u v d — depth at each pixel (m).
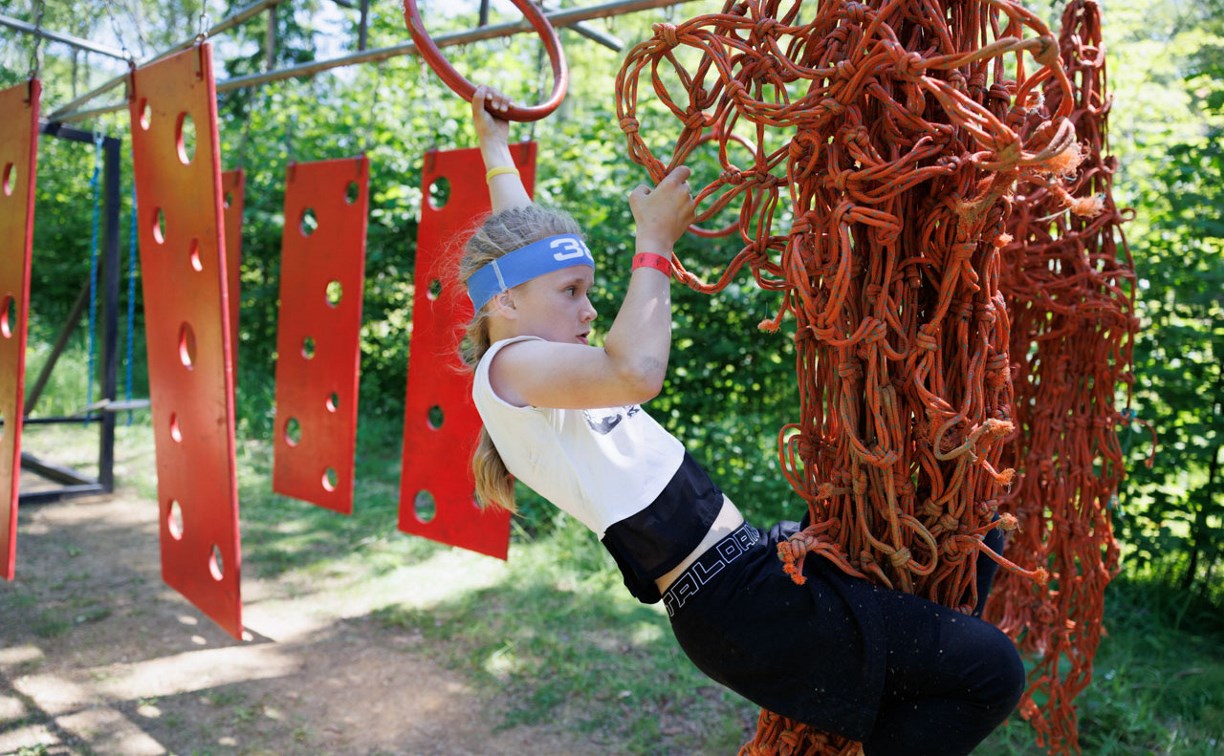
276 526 5.29
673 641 3.79
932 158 1.28
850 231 1.38
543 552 4.77
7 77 11.30
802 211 1.35
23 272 3.40
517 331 1.61
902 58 1.18
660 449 1.60
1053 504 2.25
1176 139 5.31
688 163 5.59
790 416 5.63
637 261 1.41
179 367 3.33
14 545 3.59
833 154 1.29
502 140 1.99
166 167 3.20
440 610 4.12
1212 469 3.92
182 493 3.44
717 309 5.55
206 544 3.29
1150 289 3.96
